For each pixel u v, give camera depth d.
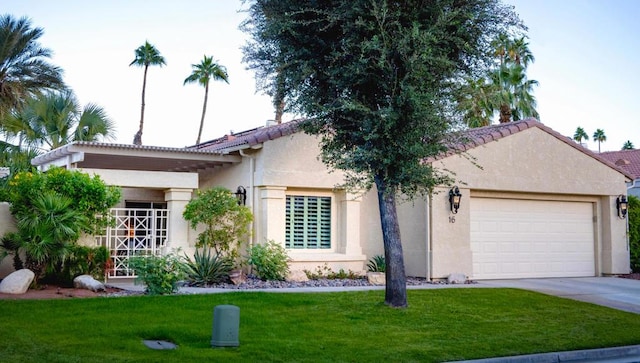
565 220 19.88
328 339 9.45
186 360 7.84
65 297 12.10
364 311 11.56
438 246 17.02
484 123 29.78
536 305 13.10
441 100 12.15
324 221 18.00
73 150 15.73
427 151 11.67
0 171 22.50
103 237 15.32
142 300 11.56
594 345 9.98
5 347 7.98
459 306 12.52
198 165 19.22
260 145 16.78
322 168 17.62
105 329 9.28
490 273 18.27
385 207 12.31
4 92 25.78
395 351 8.95
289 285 15.33
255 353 8.41
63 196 13.80
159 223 17.61
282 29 12.45
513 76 31.16
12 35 25.70
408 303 12.56
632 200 21.78
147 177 16.05
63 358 7.62
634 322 11.84
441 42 12.23
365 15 11.88
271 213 16.77
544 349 9.59
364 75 12.00
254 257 15.86
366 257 18.25
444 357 8.79
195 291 13.45
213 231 16.17
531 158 18.88
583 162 19.86
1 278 14.21
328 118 13.20
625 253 20.23
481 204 18.38
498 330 10.66
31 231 13.05
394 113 11.41
